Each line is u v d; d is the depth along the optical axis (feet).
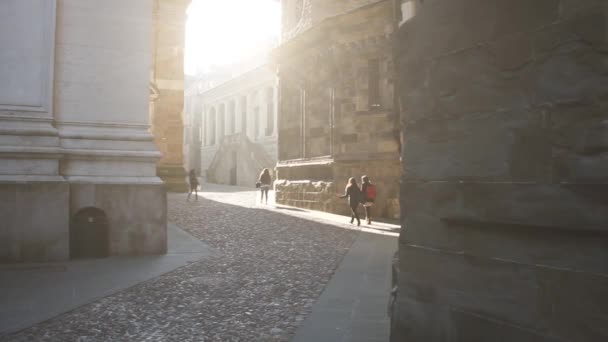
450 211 8.90
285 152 79.61
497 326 7.99
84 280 21.67
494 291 8.07
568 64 6.82
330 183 66.08
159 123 103.91
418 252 9.80
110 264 25.72
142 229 28.94
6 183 25.98
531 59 7.39
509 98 7.74
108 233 28.30
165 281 21.70
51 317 15.79
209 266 25.55
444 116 9.11
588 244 6.67
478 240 8.44
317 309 17.20
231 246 33.06
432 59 9.46
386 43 60.95
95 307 17.19
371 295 19.48
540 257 7.34
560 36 6.93
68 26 29.25
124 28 30.35
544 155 7.14
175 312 16.72
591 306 6.59
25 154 26.96
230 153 167.32
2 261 25.73
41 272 23.53
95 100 29.55
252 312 16.84
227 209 63.72
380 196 60.85
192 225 45.14
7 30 27.96
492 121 8.04
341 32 65.26
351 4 69.00
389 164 60.18
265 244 34.35
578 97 6.68
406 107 10.29
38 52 28.37
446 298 9.07
